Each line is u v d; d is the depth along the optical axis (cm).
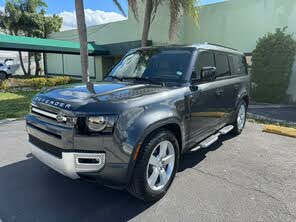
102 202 293
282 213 272
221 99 437
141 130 258
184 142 340
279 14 1135
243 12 1259
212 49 427
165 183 307
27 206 283
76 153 245
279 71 1059
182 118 323
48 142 269
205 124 392
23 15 2194
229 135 569
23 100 1059
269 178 355
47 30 2455
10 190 317
